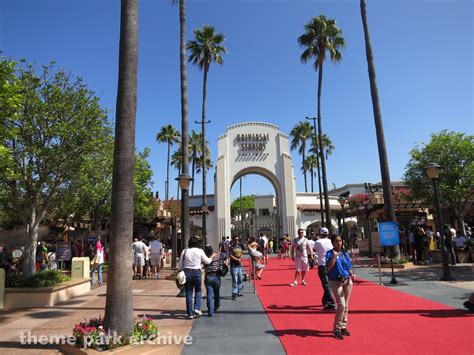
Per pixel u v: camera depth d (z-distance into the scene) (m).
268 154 40.72
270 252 37.22
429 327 6.90
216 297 9.30
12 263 18.00
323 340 6.33
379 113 19.55
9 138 11.27
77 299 12.09
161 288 14.36
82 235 32.62
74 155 13.25
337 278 6.53
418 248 19.56
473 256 18.84
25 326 8.20
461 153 20.75
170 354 5.82
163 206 38.66
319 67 31.06
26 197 13.81
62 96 13.04
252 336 6.77
